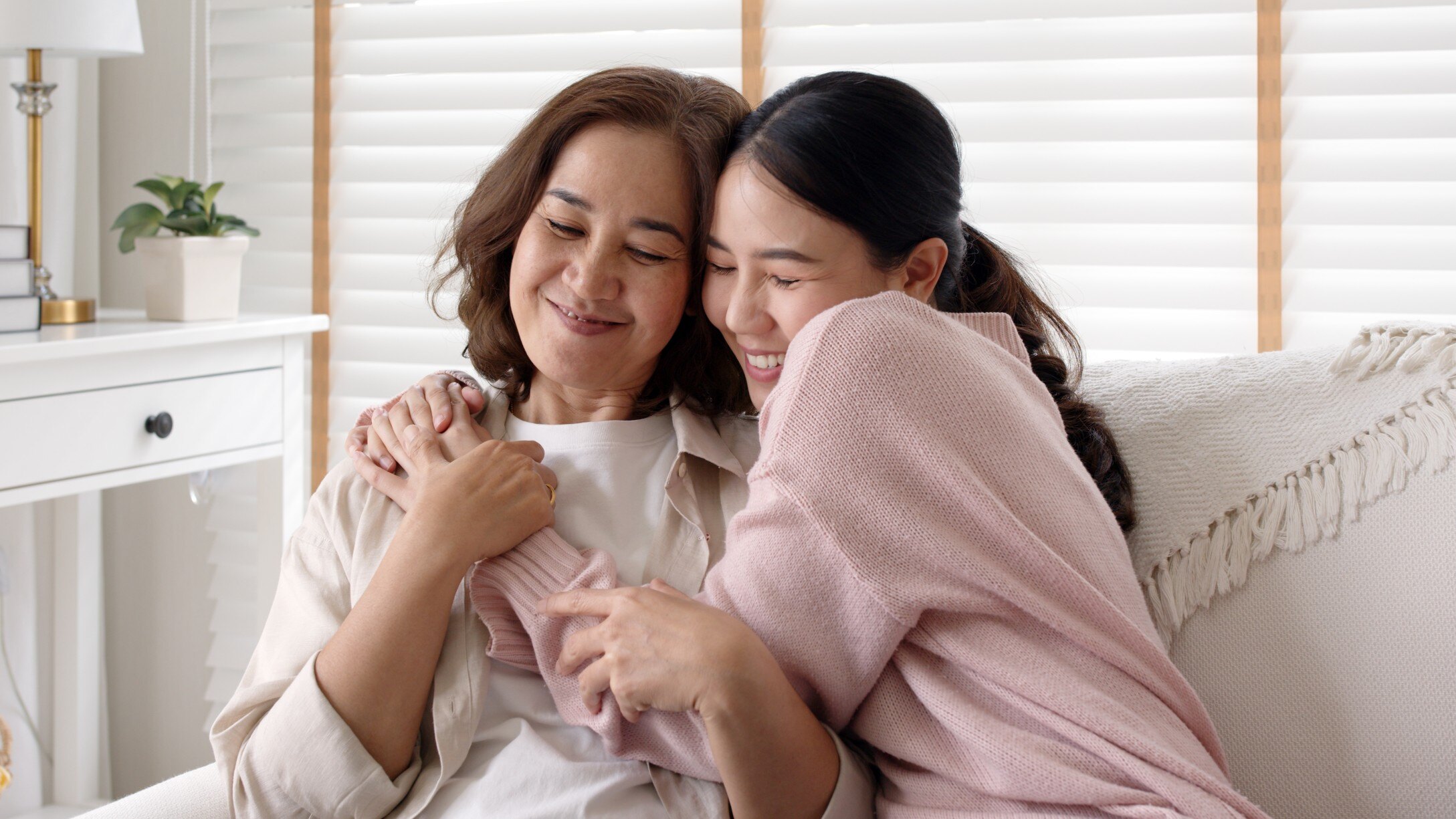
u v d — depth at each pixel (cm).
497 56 193
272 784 96
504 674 102
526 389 119
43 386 150
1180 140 170
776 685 87
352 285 204
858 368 89
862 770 95
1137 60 173
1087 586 86
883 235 97
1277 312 169
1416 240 165
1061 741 84
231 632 211
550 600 96
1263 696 99
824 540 89
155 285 178
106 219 216
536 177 105
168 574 217
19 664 197
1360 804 95
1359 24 163
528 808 93
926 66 178
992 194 178
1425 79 161
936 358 90
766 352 103
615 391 115
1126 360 122
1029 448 90
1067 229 177
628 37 189
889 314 91
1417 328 103
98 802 205
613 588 95
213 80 207
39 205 176
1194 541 104
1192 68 170
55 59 200
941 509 88
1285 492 102
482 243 111
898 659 91
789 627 90
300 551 109
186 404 168
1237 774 98
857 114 95
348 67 199
